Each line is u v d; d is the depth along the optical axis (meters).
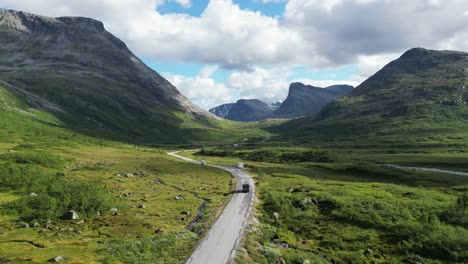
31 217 42.03
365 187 80.00
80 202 48.66
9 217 42.09
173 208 55.25
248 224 44.84
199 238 37.56
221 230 41.00
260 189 77.06
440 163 140.75
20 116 176.62
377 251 39.78
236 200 62.00
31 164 71.12
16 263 27.56
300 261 34.94
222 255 31.69
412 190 75.44
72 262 28.55
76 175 74.12
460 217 50.12
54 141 138.75
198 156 184.25
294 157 162.38
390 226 46.47
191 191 73.62
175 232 39.94
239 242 36.19
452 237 40.81
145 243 34.41
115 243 34.66
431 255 38.12
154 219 47.22
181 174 102.69
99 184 67.50
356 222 49.56
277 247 39.47
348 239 43.38
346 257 38.06
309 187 75.06
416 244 40.16
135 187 72.12
